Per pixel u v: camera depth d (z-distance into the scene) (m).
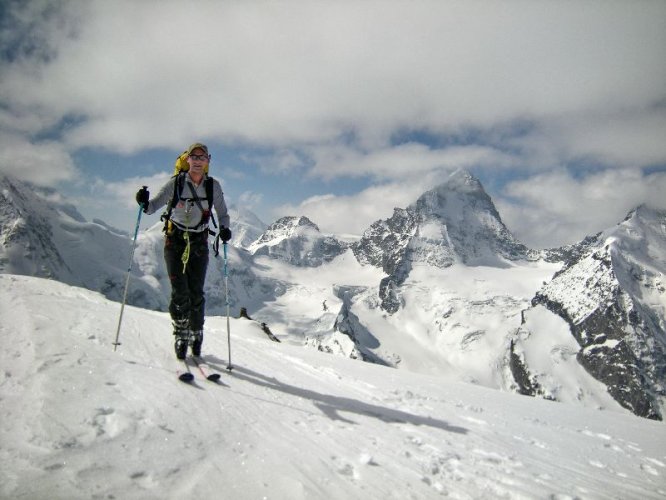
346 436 4.28
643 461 6.05
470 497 3.42
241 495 2.69
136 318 7.59
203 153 5.75
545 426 7.48
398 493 3.23
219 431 3.59
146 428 3.26
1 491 2.13
